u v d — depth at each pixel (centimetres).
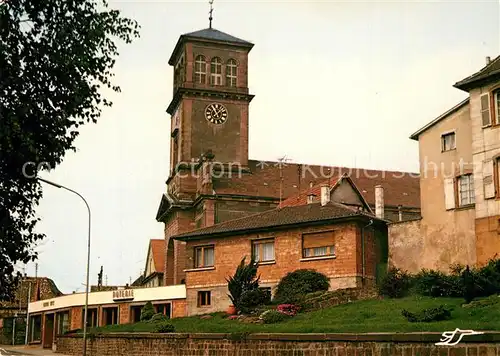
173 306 5250
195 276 5044
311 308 3934
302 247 4606
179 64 7562
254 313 4028
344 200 5688
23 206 1766
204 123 7131
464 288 3331
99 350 4284
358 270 4378
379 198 5262
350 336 2670
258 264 4634
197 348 3419
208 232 4997
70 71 1762
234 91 7225
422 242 4356
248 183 6744
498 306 2925
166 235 7125
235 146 7131
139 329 4219
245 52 7388
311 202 5456
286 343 2934
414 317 2930
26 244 1773
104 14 1833
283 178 6912
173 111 7600
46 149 1736
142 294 5456
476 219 4012
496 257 3869
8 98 1694
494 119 4012
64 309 5997
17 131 1638
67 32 1762
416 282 4059
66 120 1748
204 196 6353
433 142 4422
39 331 6481
